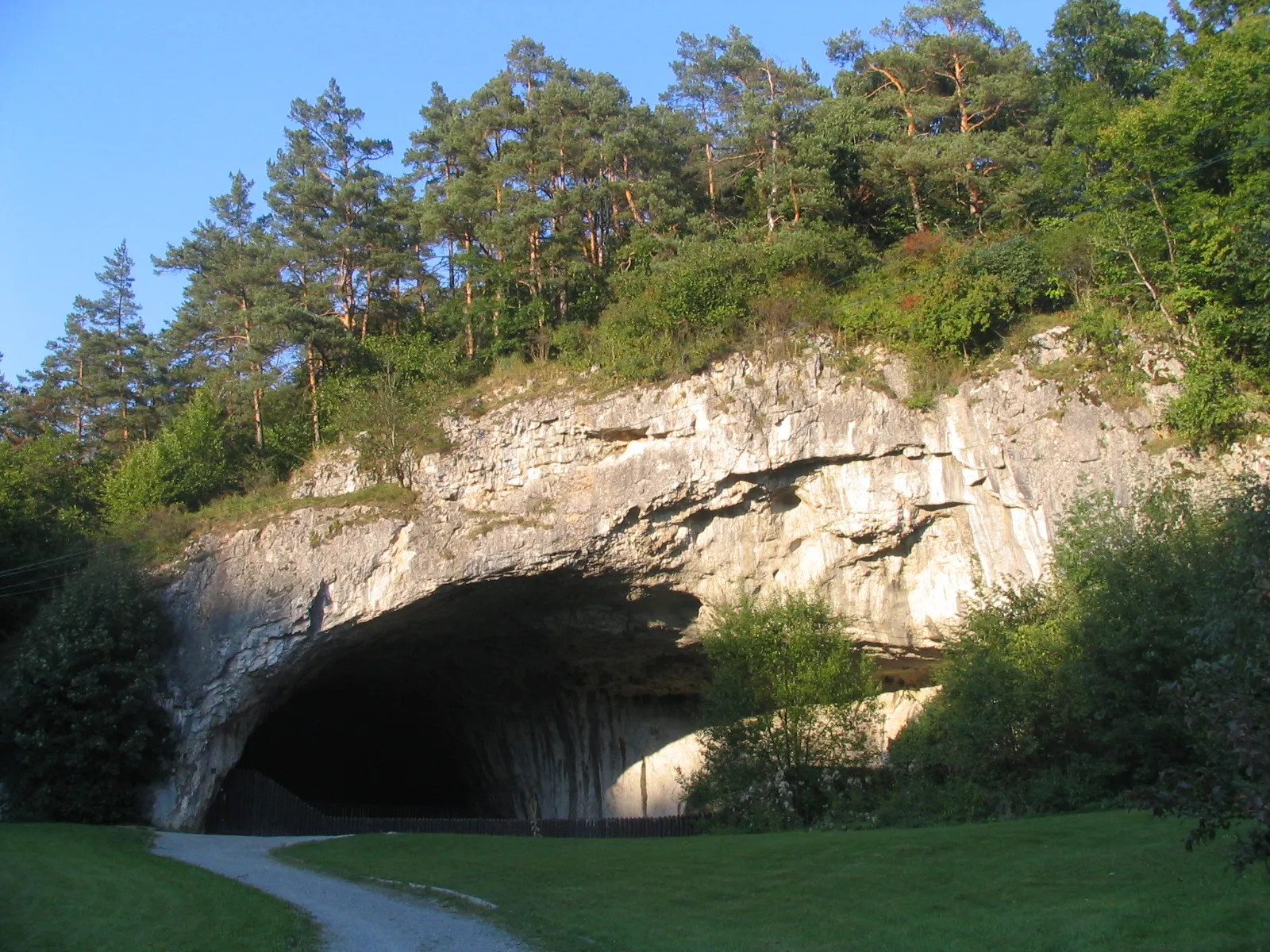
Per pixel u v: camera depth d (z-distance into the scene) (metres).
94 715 32.69
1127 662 24.75
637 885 18.91
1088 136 40.69
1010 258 35.97
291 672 37.00
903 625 36.00
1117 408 33.12
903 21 53.78
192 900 17.59
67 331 60.75
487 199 46.97
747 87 54.44
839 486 36.06
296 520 37.03
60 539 41.09
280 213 49.66
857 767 31.83
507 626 39.78
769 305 37.62
